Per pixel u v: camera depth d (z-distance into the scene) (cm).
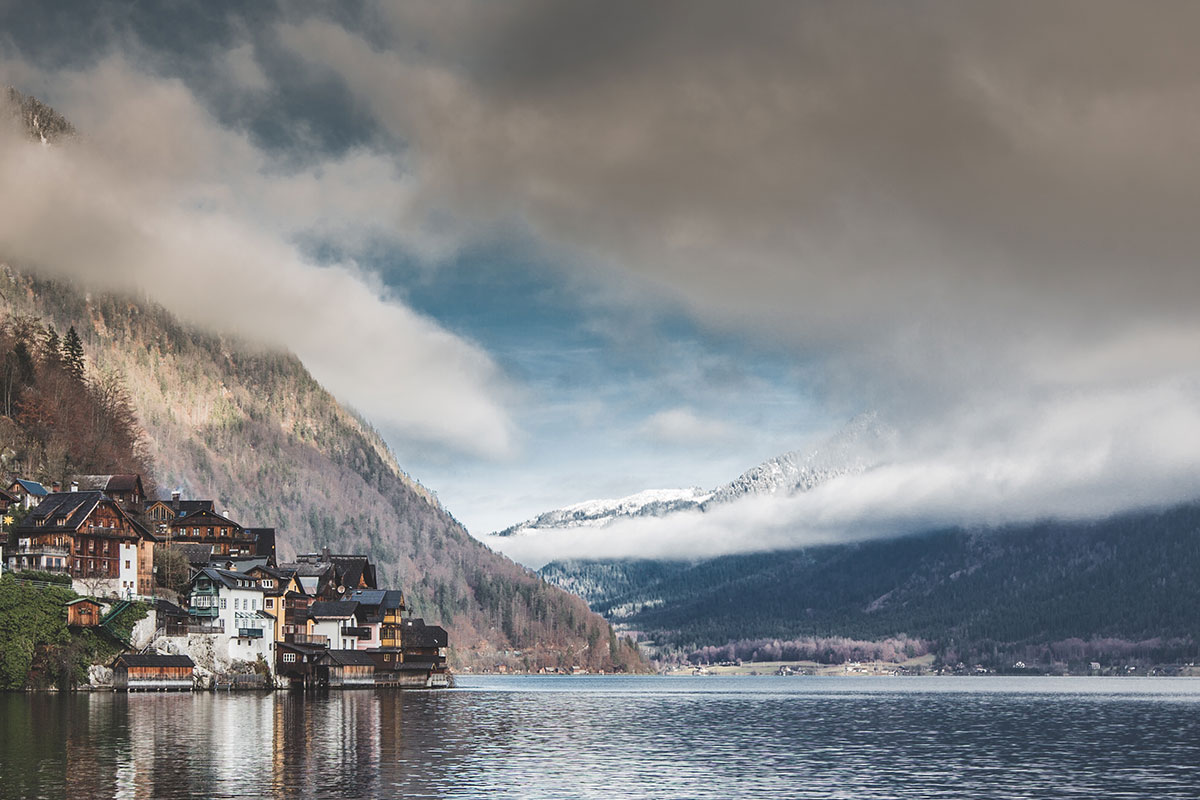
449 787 9275
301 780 9294
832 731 15825
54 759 9944
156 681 18462
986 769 11188
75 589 18275
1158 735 15488
